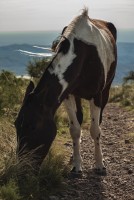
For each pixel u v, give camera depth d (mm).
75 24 6418
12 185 5070
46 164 5965
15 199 4879
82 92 6590
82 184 6051
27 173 5582
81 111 7176
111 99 21297
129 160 7383
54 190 5617
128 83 25234
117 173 6625
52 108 5621
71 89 6156
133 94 19234
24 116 5297
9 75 12188
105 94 8023
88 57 6414
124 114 14609
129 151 8125
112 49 7719
